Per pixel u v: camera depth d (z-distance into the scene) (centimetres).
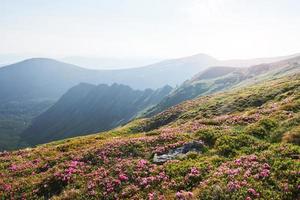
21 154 4122
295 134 2669
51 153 3881
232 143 2719
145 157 2898
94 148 3338
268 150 2422
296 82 7681
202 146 2808
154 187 2234
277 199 1783
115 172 2567
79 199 2261
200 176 2209
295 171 1977
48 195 2491
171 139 3253
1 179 3042
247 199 1791
